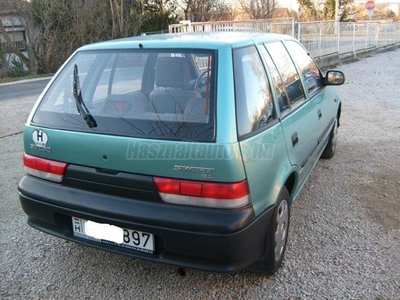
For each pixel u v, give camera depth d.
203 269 2.36
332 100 4.94
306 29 14.91
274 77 3.06
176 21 30.89
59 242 3.39
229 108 2.33
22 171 5.16
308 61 4.42
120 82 2.87
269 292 2.71
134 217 2.38
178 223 2.27
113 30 24.70
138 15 26.95
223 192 2.23
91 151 2.51
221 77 2.42
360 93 10.51
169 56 2.72
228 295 2.69
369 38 22.34
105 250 2.59
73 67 3.03
